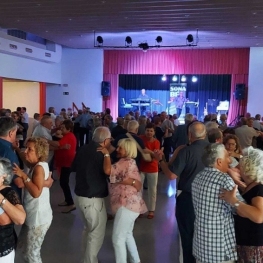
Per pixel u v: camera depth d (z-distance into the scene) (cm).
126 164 293
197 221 213
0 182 192
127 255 314
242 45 1398
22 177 243
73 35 1267
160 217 468
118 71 1572
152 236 401
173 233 411
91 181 290
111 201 294
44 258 339
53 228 418
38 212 257
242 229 212
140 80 1642
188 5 840
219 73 1480
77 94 1599
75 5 853
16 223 194
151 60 1538
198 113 1584
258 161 203
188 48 1483
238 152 357
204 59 1488
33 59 1383
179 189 290
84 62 1586
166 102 1630
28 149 262
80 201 293
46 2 830
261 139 645
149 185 459
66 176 482
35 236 257
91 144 301
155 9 880
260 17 935
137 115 1020
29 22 1056
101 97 1594
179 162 283
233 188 199
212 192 204
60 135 537
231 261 205
